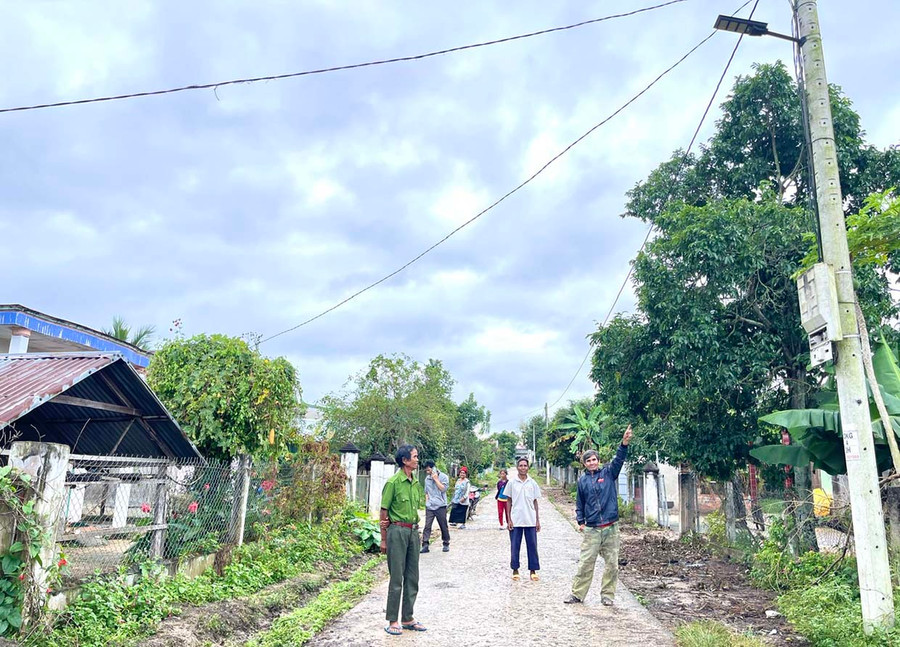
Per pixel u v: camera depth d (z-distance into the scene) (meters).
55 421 9.41
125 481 7.84
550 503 31.50
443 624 7.05
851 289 6.44
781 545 9.92
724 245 10.37
